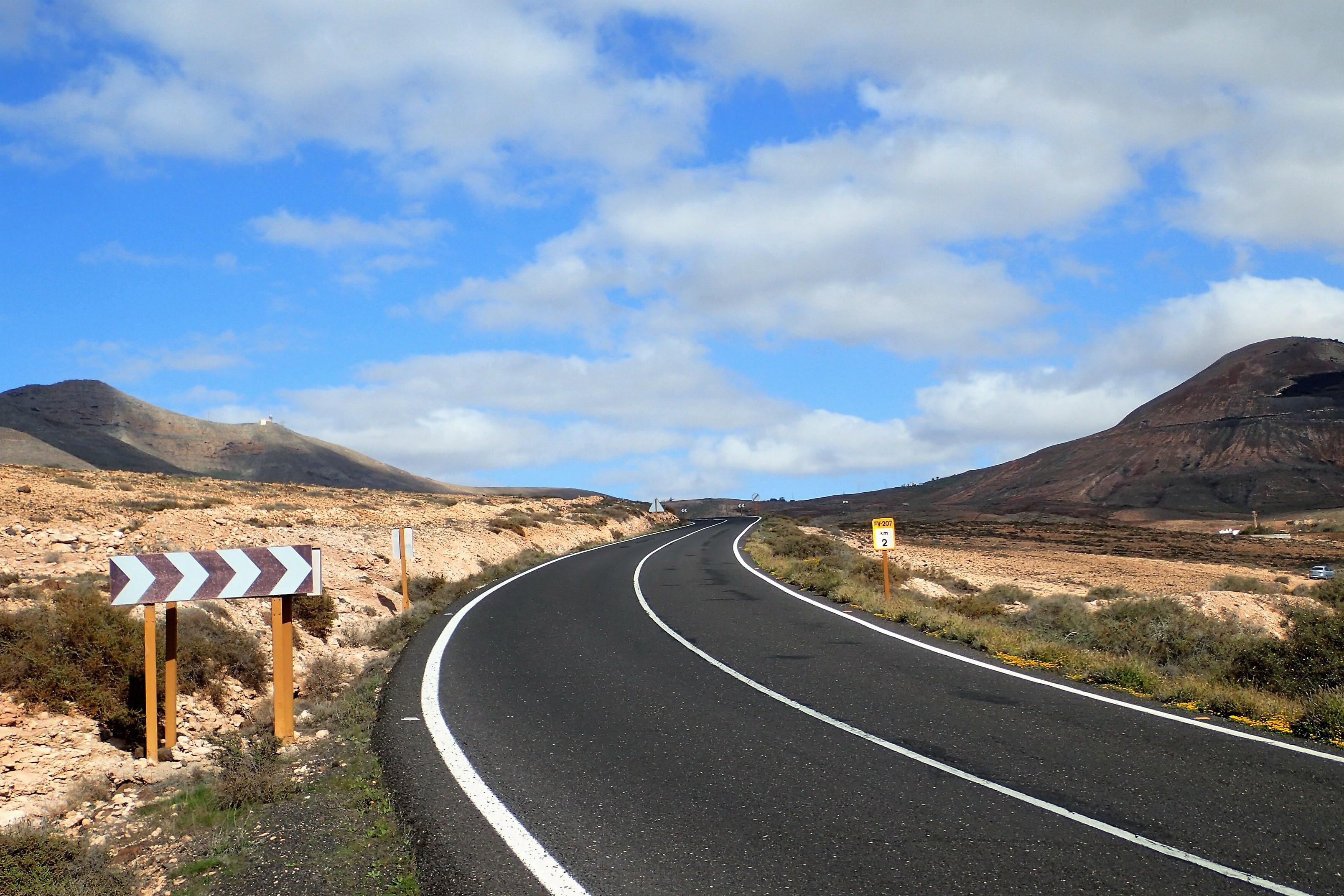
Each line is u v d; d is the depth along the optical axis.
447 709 9.48
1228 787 6.86
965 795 6.72
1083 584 41.16
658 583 23.20
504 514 47.91
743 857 5.55
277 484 57.12
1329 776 7.12
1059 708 9.48
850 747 8.04
